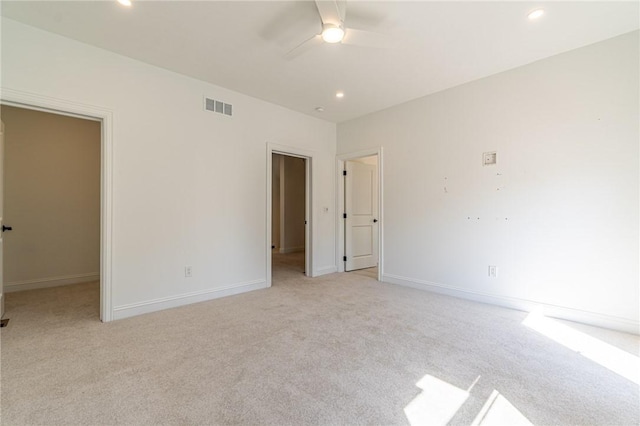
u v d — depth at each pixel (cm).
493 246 324
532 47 268
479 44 262
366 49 269
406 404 157
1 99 225
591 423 143
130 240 285
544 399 161
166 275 309
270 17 225
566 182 277
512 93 309
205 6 212
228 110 359
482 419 146
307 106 419
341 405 157
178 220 317
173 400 160
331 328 259
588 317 266
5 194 372
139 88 290
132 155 286
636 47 243
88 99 262
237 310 306
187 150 324
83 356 207
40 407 153
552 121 284
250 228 382
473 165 339
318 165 474
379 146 437
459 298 349
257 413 150
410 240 401
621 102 250
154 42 259
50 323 267
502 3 209
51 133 406
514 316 288
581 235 270
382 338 238
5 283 371
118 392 166
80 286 405
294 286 406
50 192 404
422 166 387
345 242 512
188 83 325
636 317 244
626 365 196
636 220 244
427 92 371
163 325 264
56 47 247
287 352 215
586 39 255
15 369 189
